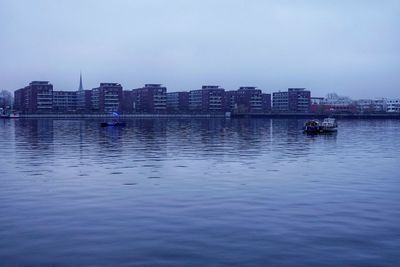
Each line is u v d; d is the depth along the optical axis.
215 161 55.31
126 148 73.81
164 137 105.00
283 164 52.56
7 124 192.75
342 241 22.20
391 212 28.16
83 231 23.98
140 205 30.08
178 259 19.84
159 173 44.78
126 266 19.09
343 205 30.12
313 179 41.16
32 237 22.98
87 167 49.34
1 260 19.86
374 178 41.88
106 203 30.70
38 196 33.09
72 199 32.03
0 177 42.09
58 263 19.48
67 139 96.94
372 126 195.50
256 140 94.94
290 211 28.36
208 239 22.55
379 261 19.56
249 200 31.72
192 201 31.36
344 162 55.00
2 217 26.91
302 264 19.23
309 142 90.19
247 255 20.28
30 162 54.12
